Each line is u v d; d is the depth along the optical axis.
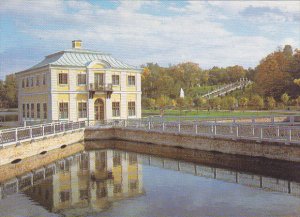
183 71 127.56
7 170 23.25
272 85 85.62
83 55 47.66
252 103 69.88
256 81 96.25
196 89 112.50
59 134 32.62
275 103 71.69
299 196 16.70
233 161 24.92
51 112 42.25
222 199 16.55
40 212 15.33
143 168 23.98
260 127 23.98
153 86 94.19
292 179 19.67
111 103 45.72
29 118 48.66
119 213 15.01
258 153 23.98
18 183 20.17
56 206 16.09
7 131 23.77
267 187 18.30
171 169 23.44
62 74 42.88
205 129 28.94
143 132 35.53
